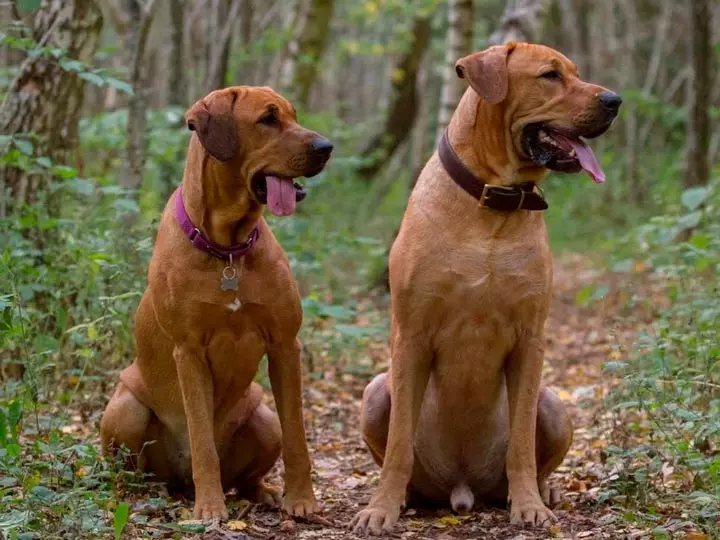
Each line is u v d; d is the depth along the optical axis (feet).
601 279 53.52
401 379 19.75
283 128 19.24
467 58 19.66
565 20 107.55
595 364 35.76
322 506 21.16
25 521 17.20
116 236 28.81
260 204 19.53
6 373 27.17
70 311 27.20
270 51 63.41
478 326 19.61
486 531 19.19
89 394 26.37
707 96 49.24
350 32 107.86
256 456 21.44
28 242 27.58
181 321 19.58
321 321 35.83
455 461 21.09
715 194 40.78
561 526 19.03
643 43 112.68
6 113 30.55
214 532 18.43
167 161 41.34
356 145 84.02
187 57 62.08
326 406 30.12
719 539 17.69
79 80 31.48
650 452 20.70
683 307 29.50
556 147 19.63
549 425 20.88
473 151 19.60
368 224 64.28
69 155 31.78
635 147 79.36
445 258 19.40
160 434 21.58
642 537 17.98
